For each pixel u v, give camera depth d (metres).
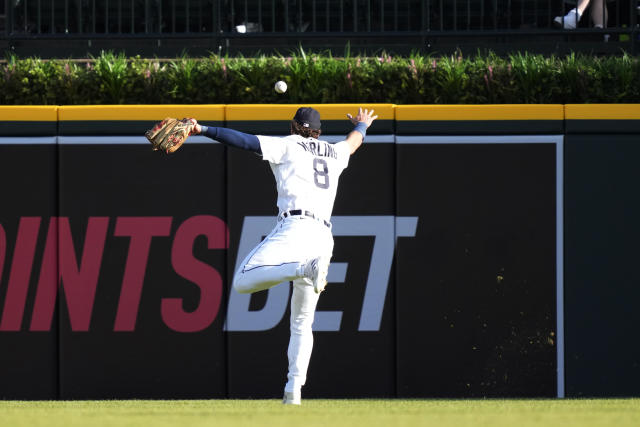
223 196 25.55
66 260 25.47
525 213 25.34
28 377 25.34
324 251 18.14
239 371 25.34
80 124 25.58
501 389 25.14
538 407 19.00
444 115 25.42
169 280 25.47
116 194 25.55
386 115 25.45
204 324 25.41
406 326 25.27
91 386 25.34
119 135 25.58
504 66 26.53
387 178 25.45
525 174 25.39
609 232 25.28
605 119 25.33
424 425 14.10
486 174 25.41
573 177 25.33
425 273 25.34
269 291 25.39
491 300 25.27
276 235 18.02
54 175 25.56
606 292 25.19
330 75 26.53
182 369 25.36
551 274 25.25
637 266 25.17
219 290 25.44
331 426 13.84
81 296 25.42
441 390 25.19
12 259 25.44
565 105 25.36
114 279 25.48
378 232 25.41
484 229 25.34
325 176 18.45
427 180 25.41
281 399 25.03
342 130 25.44
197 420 15.09
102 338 25.41
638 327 25.19
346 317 25.31
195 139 25.52
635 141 25.28
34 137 25.55
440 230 25.36
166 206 25.50
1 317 25.36
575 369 25.12
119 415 16.56
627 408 18.58
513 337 25.20
